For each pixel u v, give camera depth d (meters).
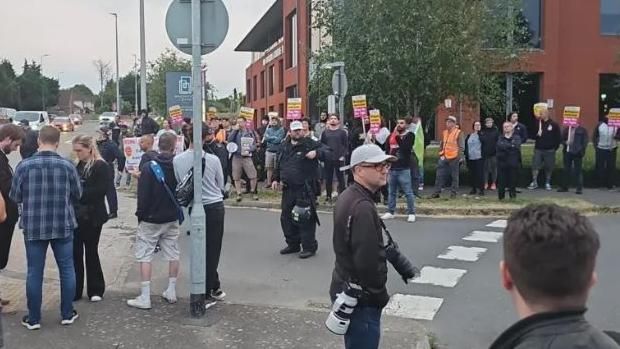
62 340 5.64
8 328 5.92
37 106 115.75
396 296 7.45
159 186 6.58
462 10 18.73
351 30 19.42
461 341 6.03
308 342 5.71
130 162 14.36
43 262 5.93
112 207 12.95
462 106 20.81
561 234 1.67
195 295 6.30
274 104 47.56
